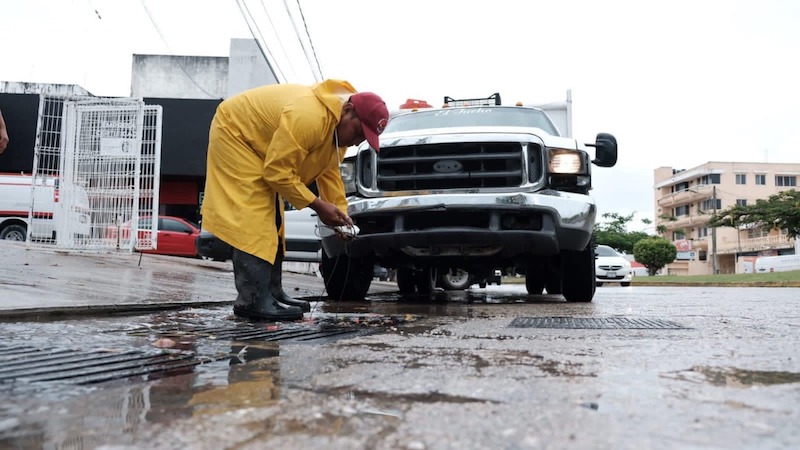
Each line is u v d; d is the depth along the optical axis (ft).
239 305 10.12
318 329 8.66
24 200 43.91
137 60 74.28
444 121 18.61
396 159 15.56
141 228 32.22
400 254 16.21
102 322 9.56
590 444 2.97
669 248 160.04
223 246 10.86
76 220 30.89
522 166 15.07
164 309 12.58
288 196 10.03
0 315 9.34
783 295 24.32
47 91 71.92
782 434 3.14
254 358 5.85
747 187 192.95
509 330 8.54
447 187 15.34
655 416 3.51
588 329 8.68
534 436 3.10
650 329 8.64
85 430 3.23
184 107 62.80
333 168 11.35
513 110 18.85
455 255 15.88
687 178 206.69
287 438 3.06
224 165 10.18
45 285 13.84
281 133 9.70
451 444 2.97
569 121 22.63
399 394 4.11
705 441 3.02
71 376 4.86
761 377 4.74
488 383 4.50
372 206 15.26
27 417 3.51
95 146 31.27
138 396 4.08
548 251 15.01
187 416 3.51
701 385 4.42
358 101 10.48
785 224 128.98
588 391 4.20
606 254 65.67
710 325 9.25
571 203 14.76
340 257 17.62
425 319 10.61
